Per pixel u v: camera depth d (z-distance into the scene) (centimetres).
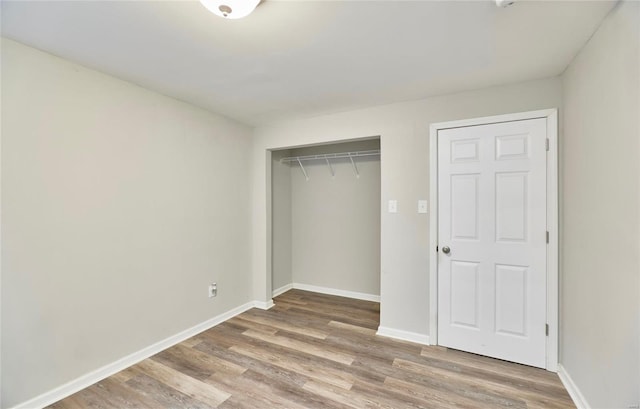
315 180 407
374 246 371
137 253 227
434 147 249
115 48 173
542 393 186
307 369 214
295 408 174
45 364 177
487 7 137
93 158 200
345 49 175
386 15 142
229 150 313
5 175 163
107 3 132
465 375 206
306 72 205
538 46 171
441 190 247
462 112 239
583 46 170
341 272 392
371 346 249
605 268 147
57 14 140
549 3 134
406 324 261
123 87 218
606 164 146
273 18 144
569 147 194
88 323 198
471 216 236
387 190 268
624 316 131
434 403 177
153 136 238
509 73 206
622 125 131
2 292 162
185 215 265
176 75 210
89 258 198
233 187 319
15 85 166
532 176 216
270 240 350
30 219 172
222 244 305
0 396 161
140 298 229
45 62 177
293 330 282
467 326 238
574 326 184
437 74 208
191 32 156
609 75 142
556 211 207
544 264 213
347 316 317
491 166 229
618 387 135
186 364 221
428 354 235
